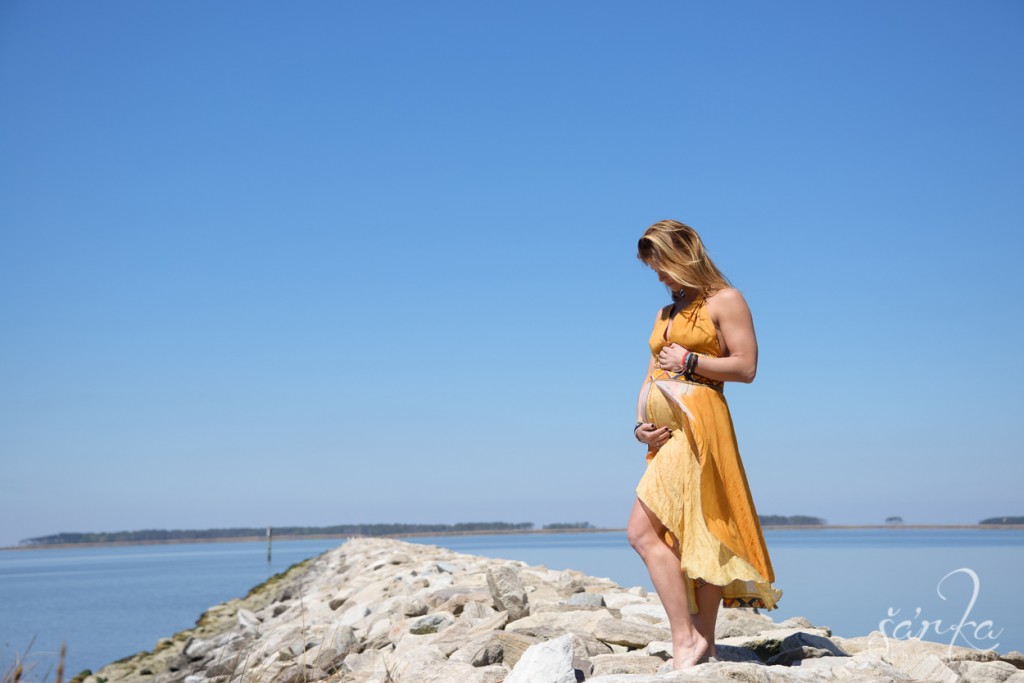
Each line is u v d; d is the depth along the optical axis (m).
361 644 7.04
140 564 73.81
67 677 11.65
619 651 5.16
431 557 17.70
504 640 4.90
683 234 3.90
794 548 52.16
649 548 3.91
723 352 3.90
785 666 4.17
